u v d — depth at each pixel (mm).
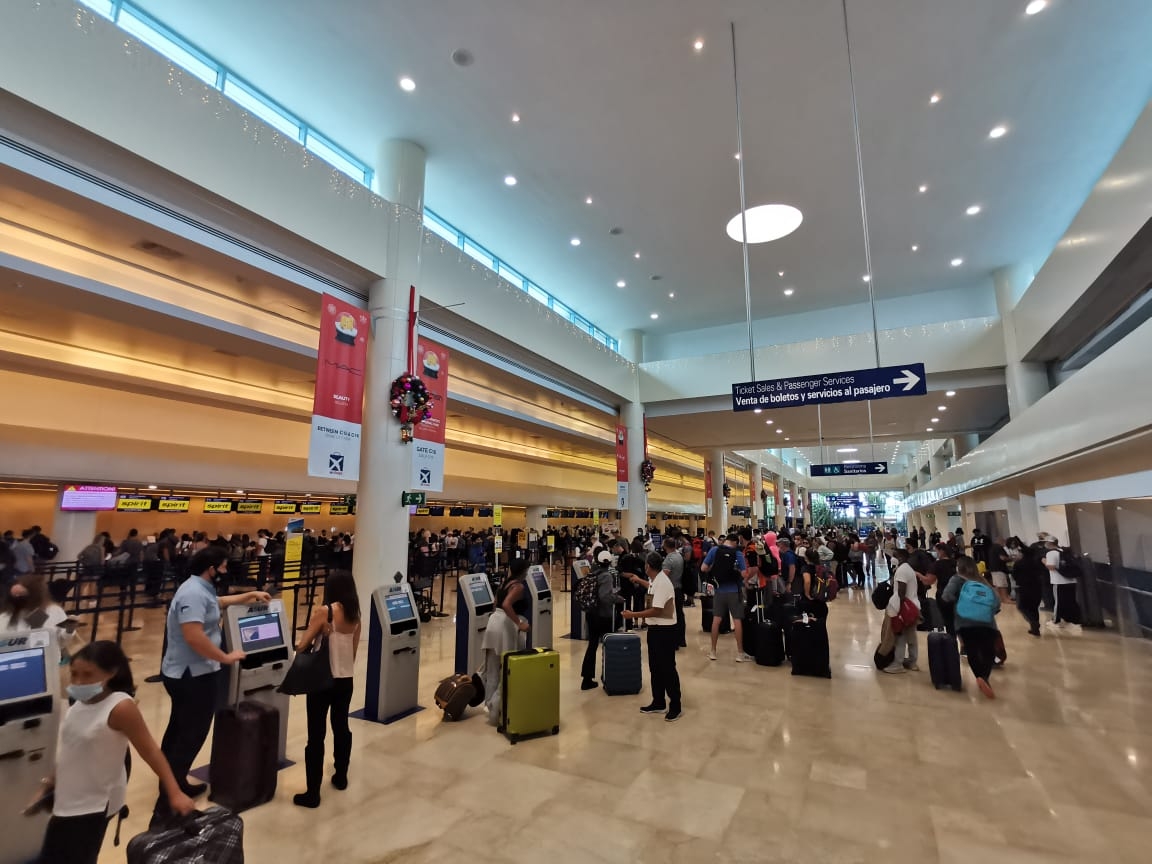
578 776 4035
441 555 15602
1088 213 9648
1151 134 7457
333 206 8922
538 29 8312
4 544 10031
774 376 17609
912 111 10000
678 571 8391
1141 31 8305
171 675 3494
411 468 9742
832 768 4176
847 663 7340
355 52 8711
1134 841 3219
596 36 8445
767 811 3551
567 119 10188
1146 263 8828
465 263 11922
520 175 11828
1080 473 11367
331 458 8375
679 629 8258
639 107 9898
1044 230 13969
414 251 10297
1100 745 4605
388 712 5156
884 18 8188
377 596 5332
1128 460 9195
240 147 7590
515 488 23656
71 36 5992
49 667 2895
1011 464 13914
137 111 6492
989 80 9289
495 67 9000
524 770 4129
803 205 12883
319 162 8758
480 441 20625
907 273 16531
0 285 7012
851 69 8477
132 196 6875
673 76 9219
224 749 3602
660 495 35688
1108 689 6160
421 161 10859
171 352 11000
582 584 6551
